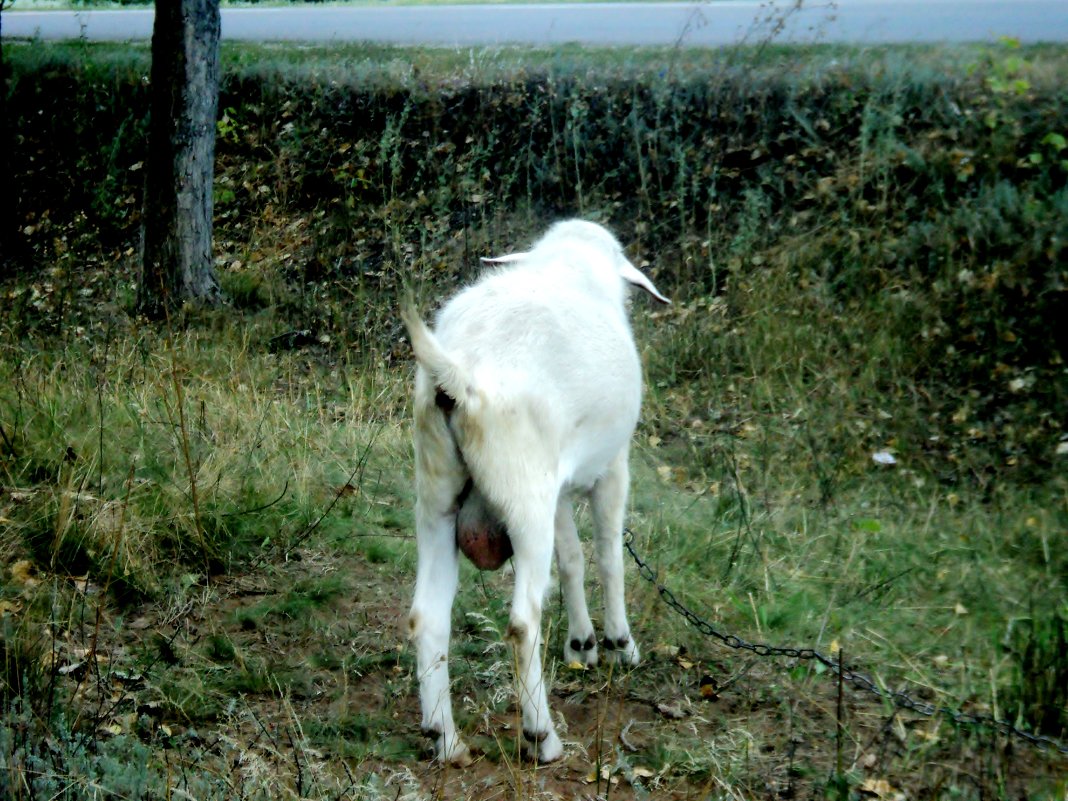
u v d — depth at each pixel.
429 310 9.10
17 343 8.16
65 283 10.36
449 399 3.61
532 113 10.77
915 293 8.28
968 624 4.94
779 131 10.08
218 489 5.62
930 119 9.73
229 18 16.52
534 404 3.74
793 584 5.32
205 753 3.73
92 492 5.42
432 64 11.95
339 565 5.32
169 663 4.39
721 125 10.23
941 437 6.98
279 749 3.90
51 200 12.08
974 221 8.56
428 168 10.81
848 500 6.32
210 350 8.23
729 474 6.63
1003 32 11.82
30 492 5.42
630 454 6.94
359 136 11.39
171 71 9.05
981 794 3.58
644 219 9.81
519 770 3.68
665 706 4.31
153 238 9.30
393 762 3.88
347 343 8.75
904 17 13.04
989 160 9.16
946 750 3.99
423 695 3.80
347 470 6.20
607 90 10.73
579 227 4.88
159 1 8.97
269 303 9.52
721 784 3.71
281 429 6.49
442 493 3.77
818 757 3.96
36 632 4.29
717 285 9.12
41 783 3.29
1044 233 8.27
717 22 13.60
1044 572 5.44
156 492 5.45
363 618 4.87
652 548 5.57
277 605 4.87
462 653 4.63
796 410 7.32
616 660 4.61
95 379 6.89
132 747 3.60
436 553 3.83
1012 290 8.02
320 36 14.45
